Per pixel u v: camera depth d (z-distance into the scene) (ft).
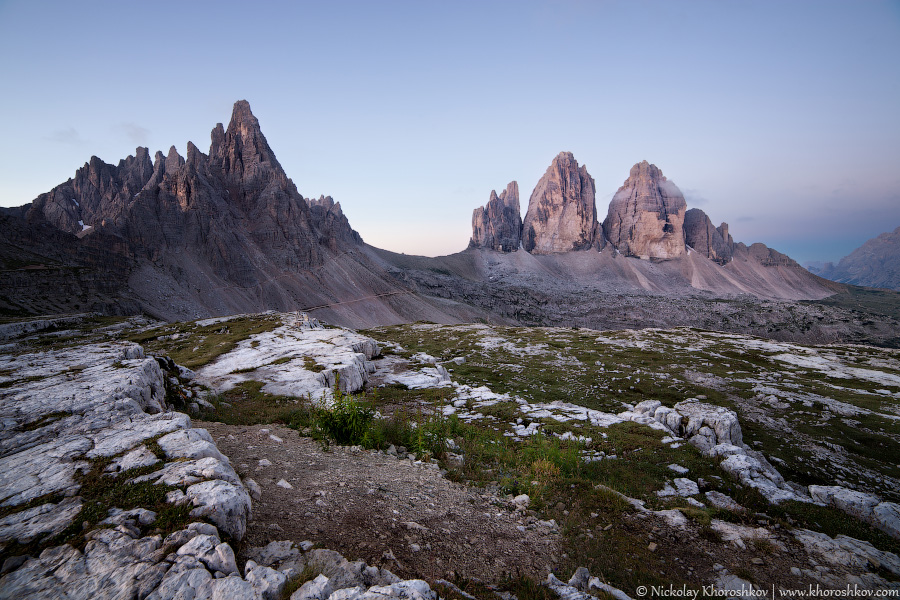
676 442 67.41
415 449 52.21
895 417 135.74
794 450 111.75
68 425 38.14
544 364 203.62
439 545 29.45
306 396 85.56
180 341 180.24
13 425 38.24
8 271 476.54
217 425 55.62
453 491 40.34
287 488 34.42
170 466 29.17
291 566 23.03
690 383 174.40
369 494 35.83
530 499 40.55
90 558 19.93
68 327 273.54
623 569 30.12
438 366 144.97
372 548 27.20
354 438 53.67
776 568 31.58
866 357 235.40
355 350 145.59
